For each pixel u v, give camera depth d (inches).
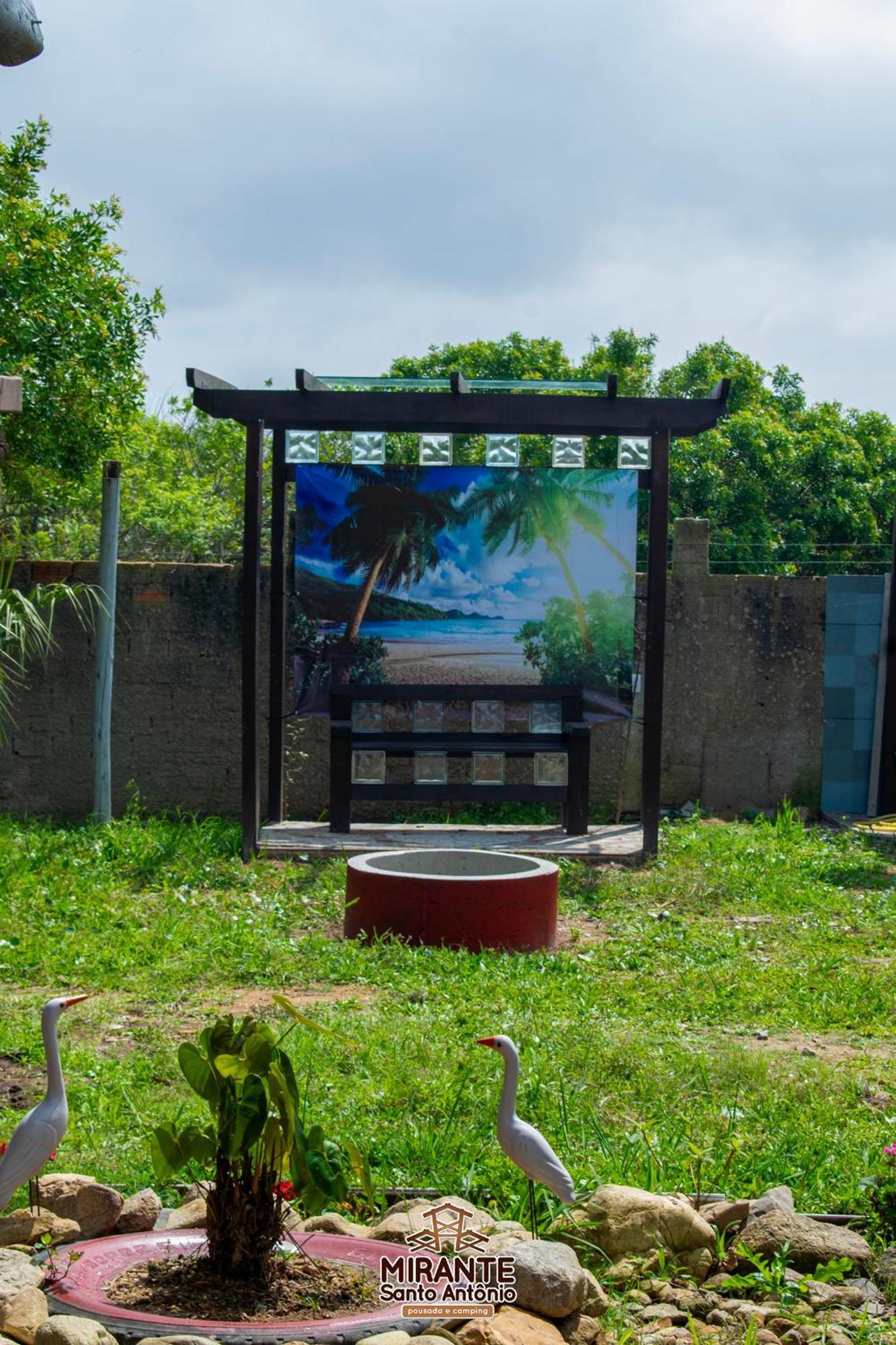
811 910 442.3
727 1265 191.2
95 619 591.5
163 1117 237.0
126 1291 163.5
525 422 502.9
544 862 406.0
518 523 540.4
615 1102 249.0
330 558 543.2
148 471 989.8
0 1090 252.2
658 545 507.8
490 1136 229.1
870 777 613.6
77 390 683.4
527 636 542.0
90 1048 280.8
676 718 613.6
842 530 1022.4
